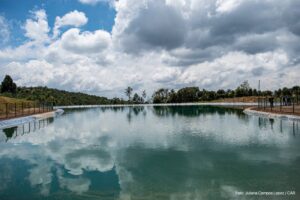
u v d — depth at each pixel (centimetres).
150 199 602
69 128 1825
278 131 1512
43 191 658
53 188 677
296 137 1316
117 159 951
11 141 1338
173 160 922
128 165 873
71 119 2533
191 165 856
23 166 880
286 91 5831
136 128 1778
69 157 995
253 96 6456
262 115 2505
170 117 2609
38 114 2716
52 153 1062
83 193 643
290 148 1072
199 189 652
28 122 2228
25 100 4412
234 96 6988
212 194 618
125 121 2281
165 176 754
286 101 3544
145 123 2084
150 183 700
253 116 2489
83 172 806
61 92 6950
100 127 1866
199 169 811
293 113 2089
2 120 1905
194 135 1434
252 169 797
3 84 5344
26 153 1067
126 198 612
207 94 6994
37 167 867
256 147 1100
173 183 695
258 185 667
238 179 712
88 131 1673
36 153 1066
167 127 1791
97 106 5881
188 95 6800
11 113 2662
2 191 663
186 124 1947
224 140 1270
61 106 5353
